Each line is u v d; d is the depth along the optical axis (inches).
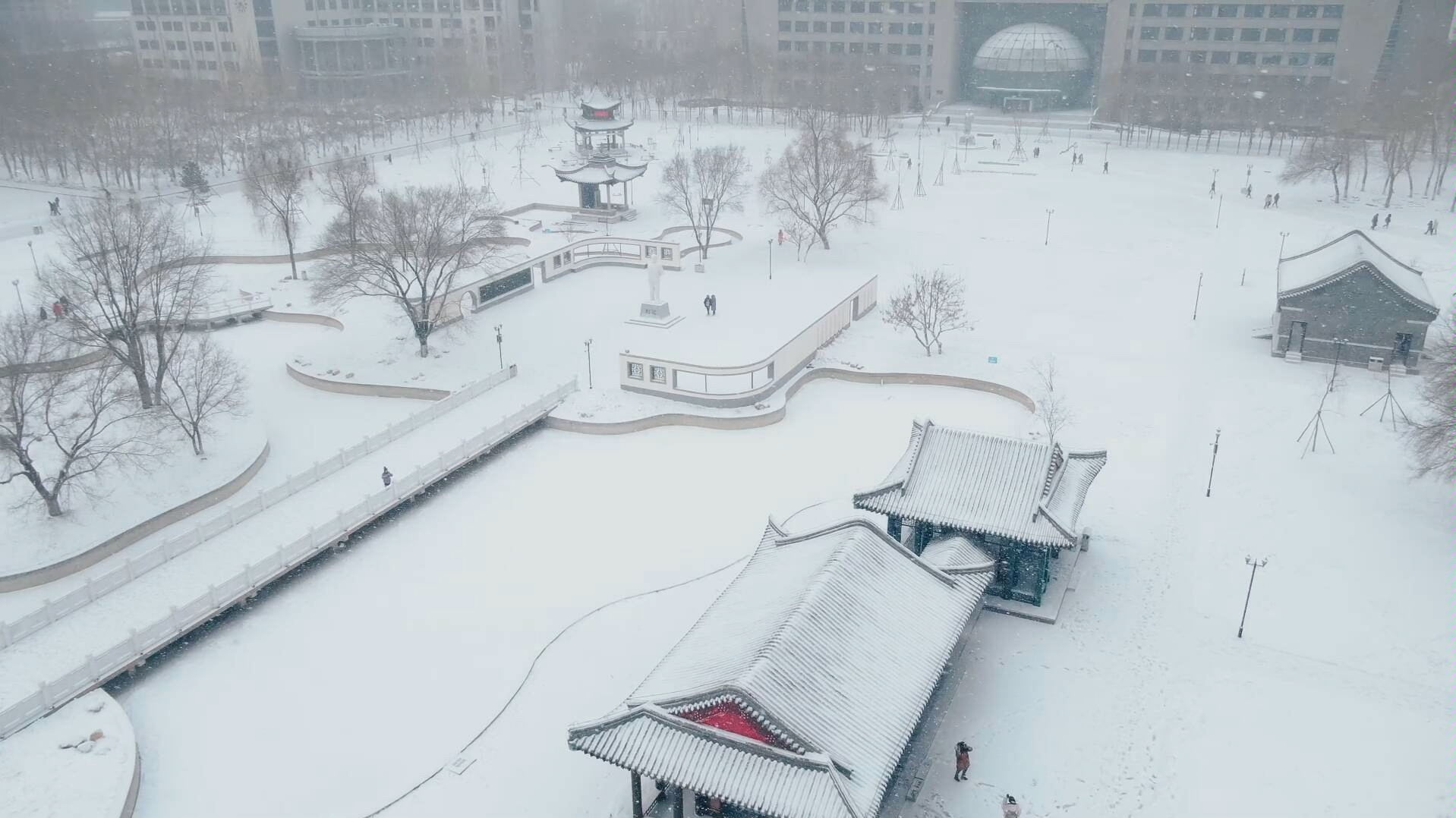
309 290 4963.1
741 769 1752.0
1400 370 3890.3
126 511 3014.3
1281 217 6181.1
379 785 2057.1
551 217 6368.1
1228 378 3870.6
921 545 2664.9
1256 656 2384.4
